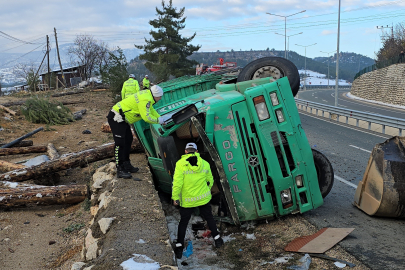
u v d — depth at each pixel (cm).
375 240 508
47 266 491
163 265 373
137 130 734
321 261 452
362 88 4978
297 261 451
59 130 1466
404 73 3766
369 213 608
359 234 530
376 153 604
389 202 568
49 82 4081
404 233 534
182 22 4391
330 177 675
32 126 1537
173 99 817
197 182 498
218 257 490
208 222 516
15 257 516
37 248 546
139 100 600
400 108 3322
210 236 559
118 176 681
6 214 668
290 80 747
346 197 720
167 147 552
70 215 666
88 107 2178
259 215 570
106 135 1366
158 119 590
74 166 823
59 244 557
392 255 459
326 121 2045
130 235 448
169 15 4338
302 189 584
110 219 489
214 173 610
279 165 568
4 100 2364
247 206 569
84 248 472
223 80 859
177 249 490
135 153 943
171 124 609
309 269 435
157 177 711
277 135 569
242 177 564
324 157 675
